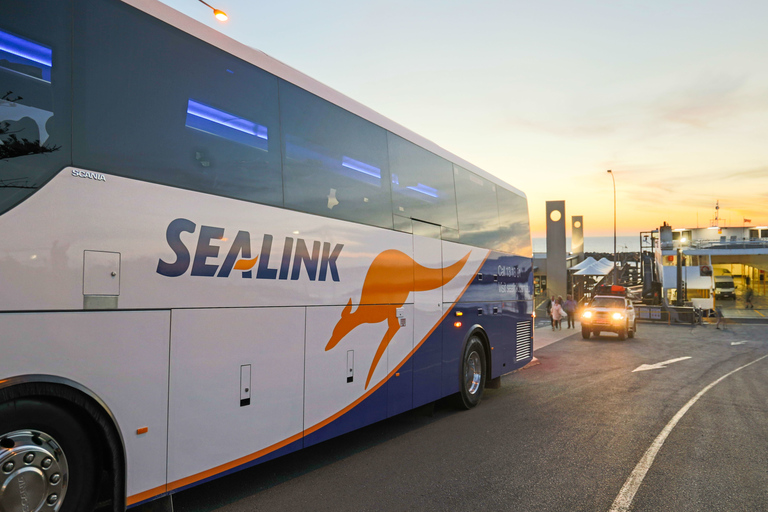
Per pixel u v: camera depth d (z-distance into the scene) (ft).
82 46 10.27
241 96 13.73
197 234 12.11
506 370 31.30
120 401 10.48
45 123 9.55
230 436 12.84
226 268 12.80
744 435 22.33
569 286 144.97
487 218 29.32
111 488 10.43
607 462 18.07
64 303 9.59
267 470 16.98
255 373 13.57
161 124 11.55
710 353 59.62
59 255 9.56
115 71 10.78
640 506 14.20
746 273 236.02
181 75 12.15
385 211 19.67
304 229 15.44
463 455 18.76
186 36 12.42
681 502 14.55
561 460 18.22
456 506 13.96
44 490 9.53
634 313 81.92
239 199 13.29
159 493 11.23
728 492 15.39
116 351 10.41
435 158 23.89
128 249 10.66
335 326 16.67
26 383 9.09
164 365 11.30
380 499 14.40
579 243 207.21
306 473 16.67
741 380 39.24
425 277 22.41
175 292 11.55
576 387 34.53
